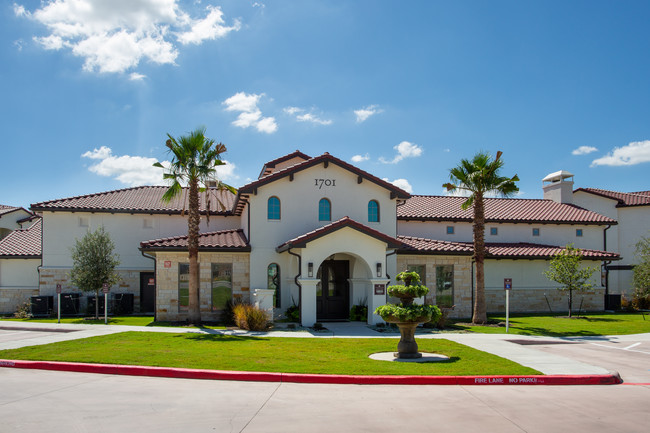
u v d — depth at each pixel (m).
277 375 10.55
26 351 12.95
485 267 27.27
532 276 27.77
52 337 15.77
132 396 8.92
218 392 9.37
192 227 19.58
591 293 28.25
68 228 26.31
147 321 21.61
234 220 27.80
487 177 20.59
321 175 22.48
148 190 29.94
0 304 26.69
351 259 22.25
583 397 9.38
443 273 24.34
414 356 12.78
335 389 9.84
